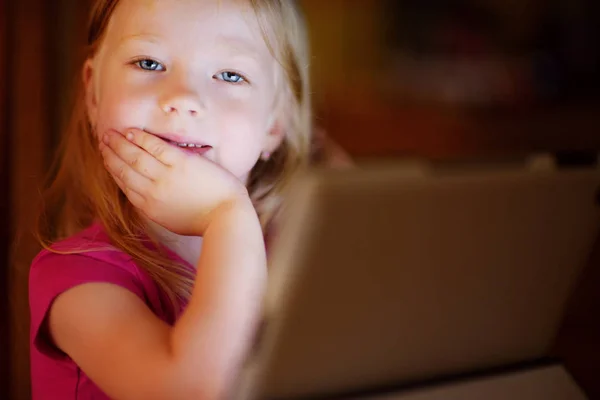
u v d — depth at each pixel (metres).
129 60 0.63
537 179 0.58
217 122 0.64
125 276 0.61
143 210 0.63
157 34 0.62
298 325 0.54
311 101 0.88
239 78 0.66
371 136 3.87
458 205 0.56
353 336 0.54
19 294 1.00
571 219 0.60
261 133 0.69
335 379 0.54
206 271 0.57
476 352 0.58
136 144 0.62
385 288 0.55
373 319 0.54
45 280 0.60
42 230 0.82
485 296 0.58
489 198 0.57
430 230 0.55
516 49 5.04
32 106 1.15
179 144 0.64
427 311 0.56
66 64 1.12
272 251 0.59
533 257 0.59
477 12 5.07
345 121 4.05
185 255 0.68
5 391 1.04
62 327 0.58
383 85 4.61
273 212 0.72
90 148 0.73
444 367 0.57
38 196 0.85
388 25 4.88
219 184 0.62
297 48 0.77
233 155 0.66
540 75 4.83
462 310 0.57
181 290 0.65
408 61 4.85
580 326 1.14
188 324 0.55
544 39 5.04
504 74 4.79
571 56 4.97
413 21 4.92
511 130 4.16
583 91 4.83
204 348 0.54
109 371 0.55
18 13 1.16
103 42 0.66
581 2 4.98
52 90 1.15
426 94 4.57
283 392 0.53
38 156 1.14
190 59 0.63
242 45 0.65
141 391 0.53
